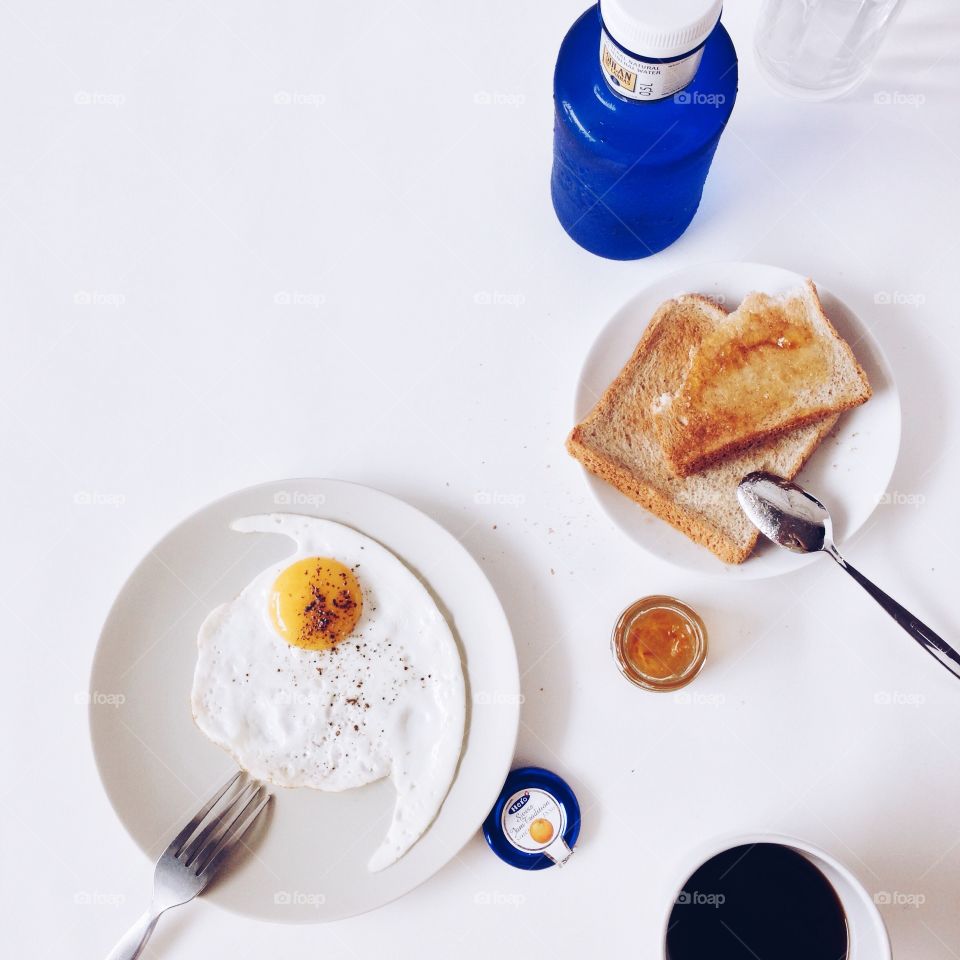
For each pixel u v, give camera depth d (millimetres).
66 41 681
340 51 673
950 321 645
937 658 598
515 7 669
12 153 677
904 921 627
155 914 611
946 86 651
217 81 675
